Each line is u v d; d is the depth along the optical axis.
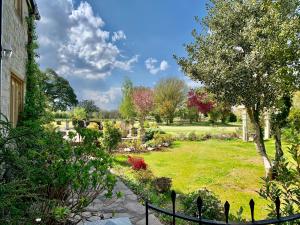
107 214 5.11
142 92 29.86
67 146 4.36
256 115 9.36
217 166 12.64
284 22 7.24
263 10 8.26
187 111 39.19
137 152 16.30
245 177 10.62
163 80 40.53
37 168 3.90
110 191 4.08
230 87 8.48
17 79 8.55
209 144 20.17
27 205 3.64
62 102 55.53
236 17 8.62
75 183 3.98
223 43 8.84
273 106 8.65
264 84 8.24
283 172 3.13
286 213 3.02
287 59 7.15
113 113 39.72
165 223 4.89
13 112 7.96
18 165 3.56
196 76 9.30
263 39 8.10
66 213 3.66
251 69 8.07
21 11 9.03
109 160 4.31
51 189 4.11
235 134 24.12
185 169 12.06
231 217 6.34
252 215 1.96
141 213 5.23
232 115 37.22
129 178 8.19
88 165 4.12
